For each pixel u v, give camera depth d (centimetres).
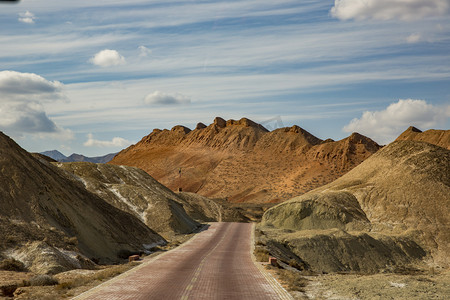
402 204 8581
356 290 2056
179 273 2492
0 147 4128
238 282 2180
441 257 6688
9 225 3294
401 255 6575
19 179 3847
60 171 7419
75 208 4344
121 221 5200
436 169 9231
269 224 9206
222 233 6800
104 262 3803
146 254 4416
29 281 2195
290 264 4381
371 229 8212
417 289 2088
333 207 8881
